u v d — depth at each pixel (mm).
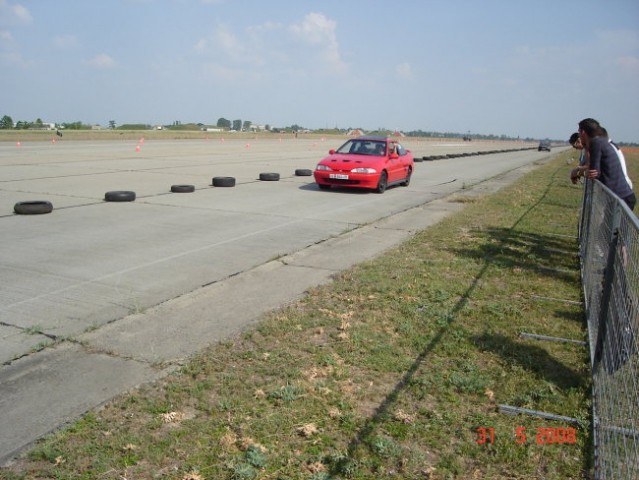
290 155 28797
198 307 5039
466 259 6977
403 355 4062
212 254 7039
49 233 7961
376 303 5172
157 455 2801
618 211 3514
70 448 2854
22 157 20766
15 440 2934
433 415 3258
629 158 45938
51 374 3678
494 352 4168
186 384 3543
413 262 6770
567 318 4961
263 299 5301
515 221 10117
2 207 9891
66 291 5410
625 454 2520
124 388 3502
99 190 12508
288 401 3348
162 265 6453
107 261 6547
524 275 6320
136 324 4586
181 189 12602
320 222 9586
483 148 63312
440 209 11742
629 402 2623
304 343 4215
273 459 2801
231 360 3914
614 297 3225
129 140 42250
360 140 15531
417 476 2725
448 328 4598
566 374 3834
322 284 5816
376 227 9320
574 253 7605
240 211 10422
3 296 5203
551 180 20031
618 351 2938
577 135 7184
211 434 3004
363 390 3516
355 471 2736
